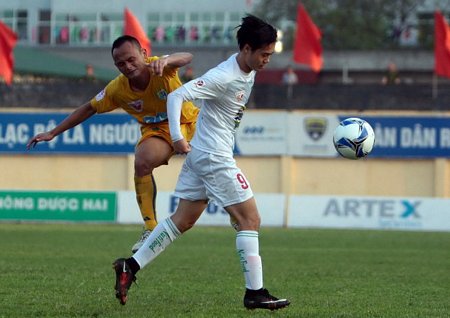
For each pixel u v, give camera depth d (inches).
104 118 2308.1
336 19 4160.9
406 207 2095.2
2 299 845.2
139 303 822.5
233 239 1728.6
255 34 701.9
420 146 2242.9
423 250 1541.6
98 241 1632.6
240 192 729.0
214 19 3848.4
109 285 965.8
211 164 725.9
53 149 2321.6
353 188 2276.1
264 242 1688.0
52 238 1694.1
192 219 756.6
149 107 826.8
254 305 737.6
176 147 702.5
